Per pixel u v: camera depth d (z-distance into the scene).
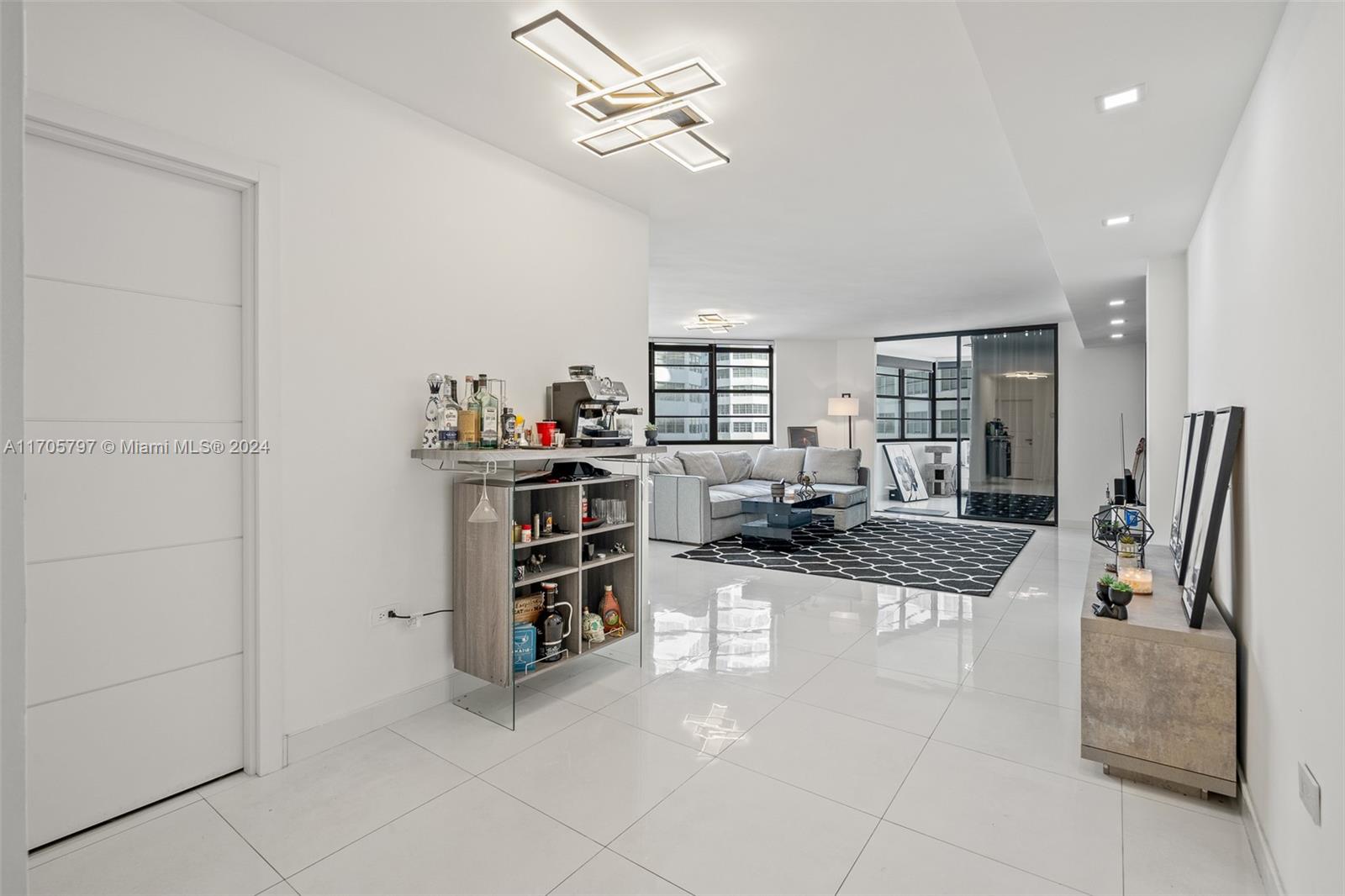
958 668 3.50
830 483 8.97
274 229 2.43
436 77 2.64
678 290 6.67
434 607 3.01
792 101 2.81
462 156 3.09
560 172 3.56
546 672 3.44
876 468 10.27
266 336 2.40
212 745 2.36
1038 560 6.36
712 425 10.33
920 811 2.21
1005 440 9.08
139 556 2.19
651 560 6.39
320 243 2.57
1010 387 9.05
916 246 5.06
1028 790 2.34
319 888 1.85
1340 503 1.39
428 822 2.15
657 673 3.44
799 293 6.79
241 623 2.43
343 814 2.18
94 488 2.09
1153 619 2.46
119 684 2.15
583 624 3.36
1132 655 2.36
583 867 1.94
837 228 4.59
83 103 2.00
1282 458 1.84
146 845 2.03
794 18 2.24
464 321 3.10
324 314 2.58
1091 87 2.21
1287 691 1.76
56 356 2.02
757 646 3.87
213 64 2.28
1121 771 2.40
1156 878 1.89
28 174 1.97
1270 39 1.92
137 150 2.11
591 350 3.79
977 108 2.88
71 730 2.05
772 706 3.03
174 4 2.18
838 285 6.43
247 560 2.41
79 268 2.06
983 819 2.17
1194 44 1.95
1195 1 1.75
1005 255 5.30
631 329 4.09
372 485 2.76
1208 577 2.33
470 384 3.10
